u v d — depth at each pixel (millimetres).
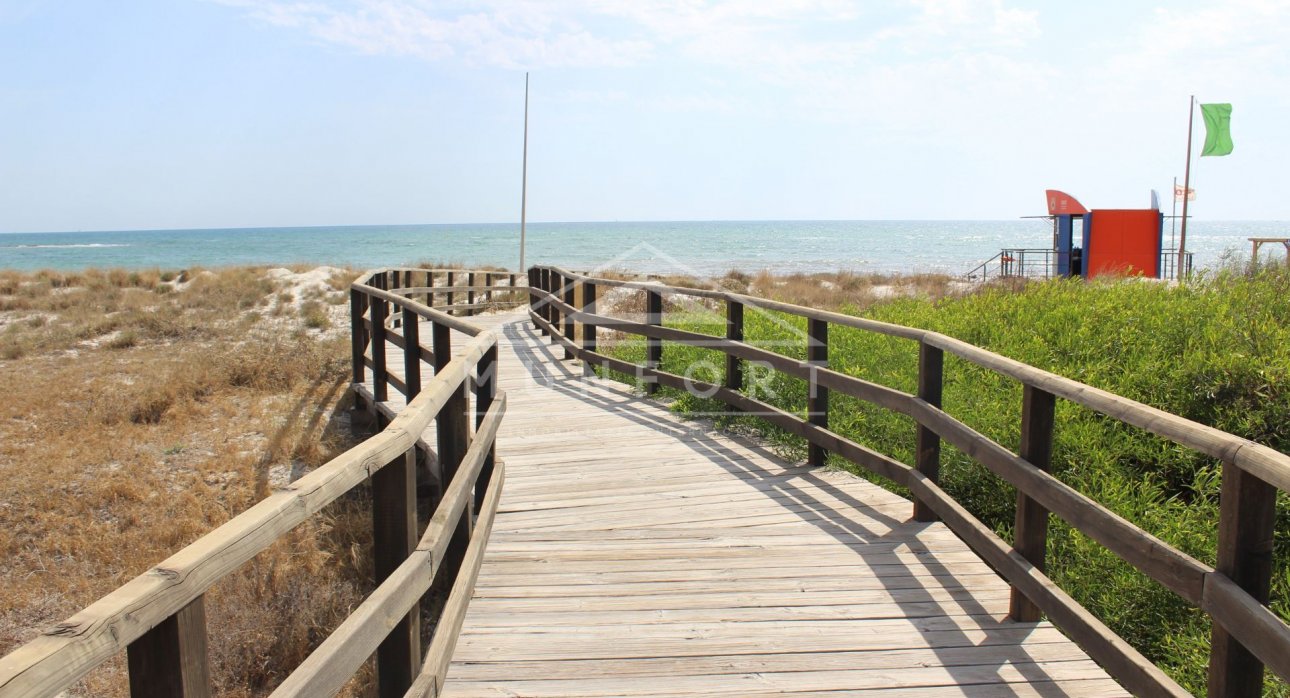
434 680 2475
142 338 13938
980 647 2990
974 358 3441
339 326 15648
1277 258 9938
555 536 4223
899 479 4352
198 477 6820
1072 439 5035
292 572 4906
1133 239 17000
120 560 5422
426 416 2590
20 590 4984
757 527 4305
